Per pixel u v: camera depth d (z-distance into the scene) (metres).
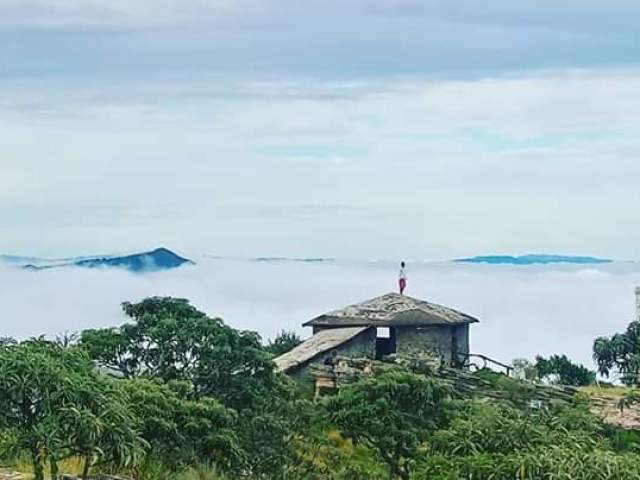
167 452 30.45
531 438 26.25
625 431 40.53
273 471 36.66
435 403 41.09
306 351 55.41
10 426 23.09
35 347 24.72
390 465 39.78
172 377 40.25
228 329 41.25
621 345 63.56
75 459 25.89
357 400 40.81
